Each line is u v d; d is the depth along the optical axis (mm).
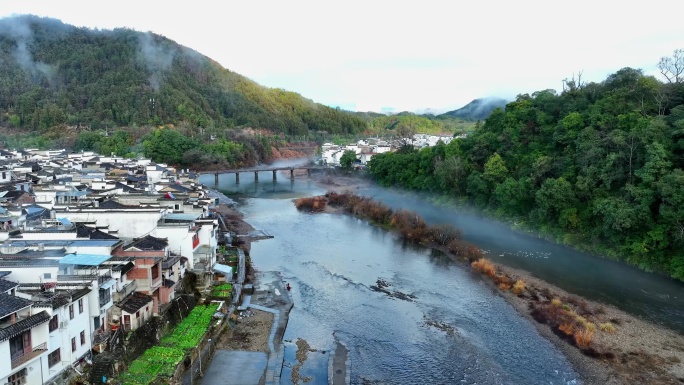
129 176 115125
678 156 73812
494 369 45969
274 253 86438
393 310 60375
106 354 40312
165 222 63344
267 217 119875
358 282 70812
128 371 40656
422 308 61031
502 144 115250
